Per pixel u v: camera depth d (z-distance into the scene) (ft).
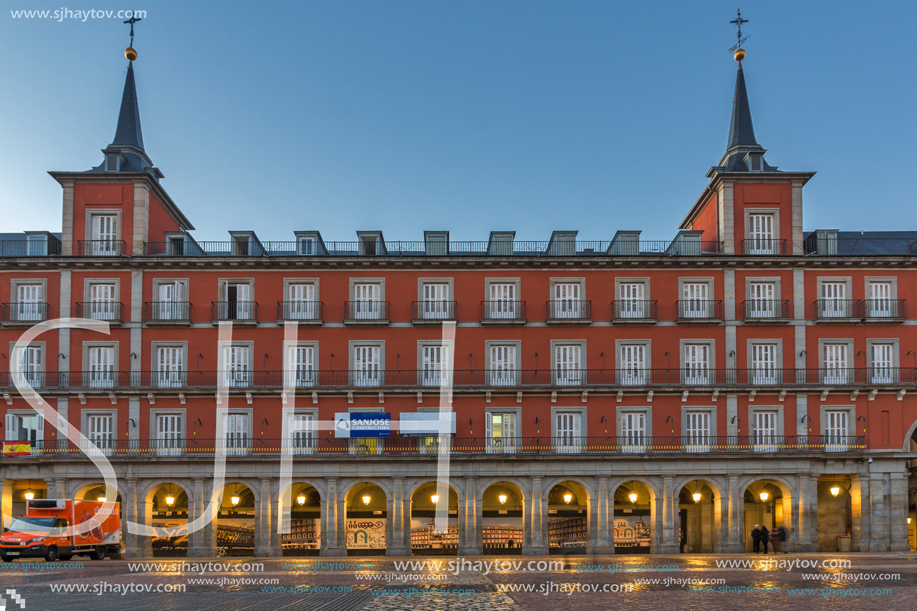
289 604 61.52
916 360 139.03
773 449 134.21
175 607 59.67
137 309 138.10
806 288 140.67
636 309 139.74
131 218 140.46
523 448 135.13
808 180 144.46
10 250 150.00
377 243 144.87
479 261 139.23
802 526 131.95
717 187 145.07
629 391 136.56
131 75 153.58
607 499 132.26
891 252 151.43
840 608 59.72
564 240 145.38
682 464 132.87
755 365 138.72
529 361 138.62
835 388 136.67
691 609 58.95
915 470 145.07
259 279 140.15
